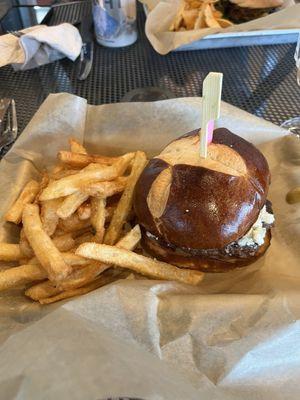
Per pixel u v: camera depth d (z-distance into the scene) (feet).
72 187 0.89
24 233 0.90
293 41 1.56
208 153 0.86
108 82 1.41
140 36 1.66
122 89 1.38
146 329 0.70
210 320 0.71
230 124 1.06
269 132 1.06
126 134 1.13
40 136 1.08
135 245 0.88
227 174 0.82
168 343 0.69
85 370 0.57
